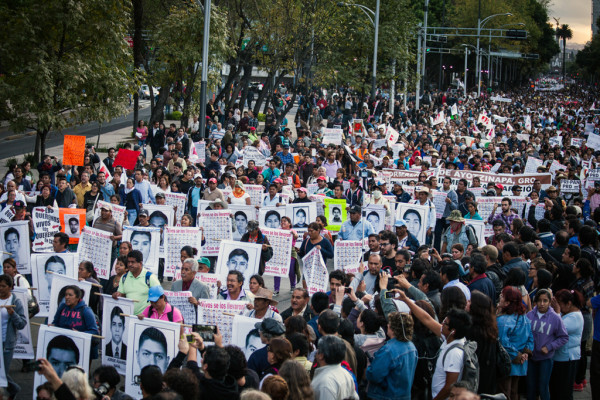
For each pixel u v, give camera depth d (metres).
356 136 26.27
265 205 17.00
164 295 9.23
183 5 31.73
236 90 40.22
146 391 6.29
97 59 23.50
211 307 9.41
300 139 28.19
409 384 7.16
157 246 13.68
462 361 7.20
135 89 25.20
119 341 9.19
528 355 8.84
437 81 122.44
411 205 15.95
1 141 36.75
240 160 23.83
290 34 37.41
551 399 9.47
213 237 14.38
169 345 8.38
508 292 8.70
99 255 12.64
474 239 13.64
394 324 7.20
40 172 18.67
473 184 19.28
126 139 37.41
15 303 9.02
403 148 27.47
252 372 6.87
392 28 47.03
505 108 76.69
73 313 9.26
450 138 31.91
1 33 22.05
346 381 6.48
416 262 9.60
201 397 6.25
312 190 18.52
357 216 13.94
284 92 73.50
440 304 8.80
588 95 148.00
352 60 48.53
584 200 20.80
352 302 8.80
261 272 12.91
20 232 12.93
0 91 21.64
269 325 7.52
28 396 9.33
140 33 31.45
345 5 39.81
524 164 27.31
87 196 16.81
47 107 22.00
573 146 30.88
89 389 6.11
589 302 10.20
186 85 31.84
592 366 9.41
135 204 16.44
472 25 99.62
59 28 22.72
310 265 11.28
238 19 38.84
